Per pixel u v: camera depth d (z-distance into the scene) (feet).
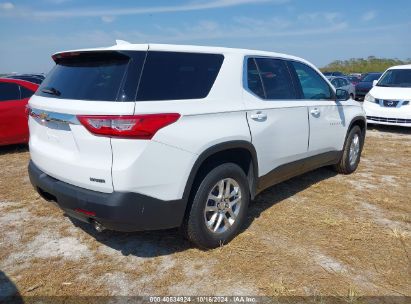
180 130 9.46
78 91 9.59
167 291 9.20
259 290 9.23
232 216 11.48
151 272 9.98
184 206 9.93
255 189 12.33
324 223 12.91
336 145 17.08
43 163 10.55
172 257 10.71
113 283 9.52
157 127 8.96
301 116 13.96
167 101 9.37
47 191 10.39
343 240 11.71
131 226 9.21
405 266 10.34
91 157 9.00
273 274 9.88
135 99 8.82
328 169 19.81
